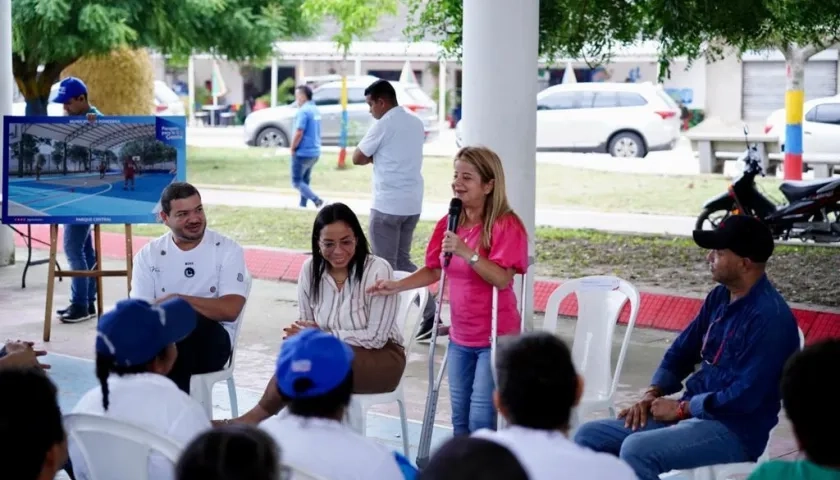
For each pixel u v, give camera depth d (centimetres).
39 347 889
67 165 890
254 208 1638
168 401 416
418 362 854
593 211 1636
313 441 367
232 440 279
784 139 1983
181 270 641
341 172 2148
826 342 333
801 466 329
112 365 415
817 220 1314
